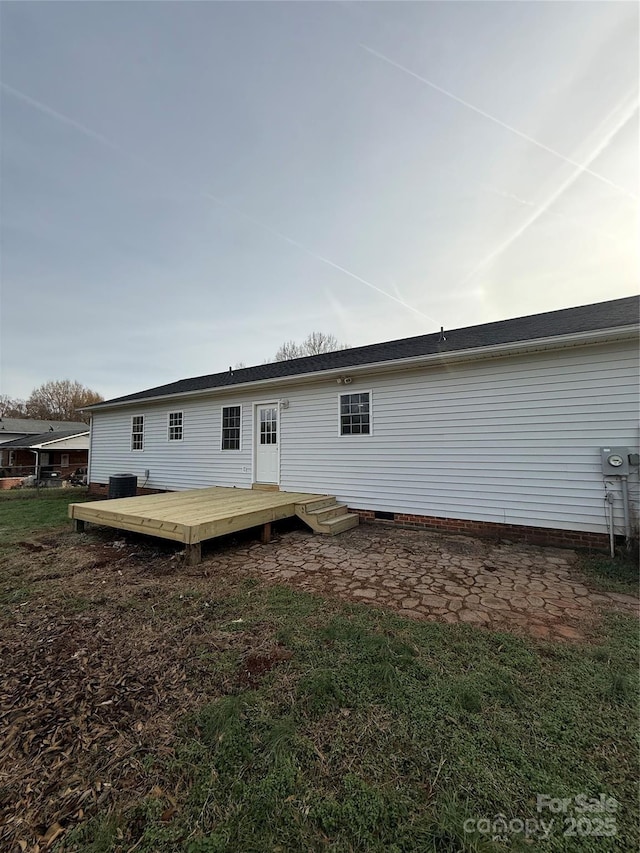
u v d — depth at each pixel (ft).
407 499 21.61
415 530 20.89
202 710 6.42
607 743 5.57
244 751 5.51
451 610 10.39
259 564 14.93
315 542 18.42
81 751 5.60
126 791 4.92
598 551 16.35
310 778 5.03
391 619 9.81
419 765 5.20
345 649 8.32
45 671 7.73
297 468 25.98
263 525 18.52
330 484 24.43
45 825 4.47
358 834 4.29
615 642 8.54
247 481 28.53
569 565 14.46
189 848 4.17
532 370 18.28
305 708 6.40
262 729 5.94
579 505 17.16
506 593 11.64
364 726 5.96
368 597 11.38
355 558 15.61
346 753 5.43
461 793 4.76
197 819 4.51
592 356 16.98
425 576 13.30
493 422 19.21
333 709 6.38
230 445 29.86
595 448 16.89
